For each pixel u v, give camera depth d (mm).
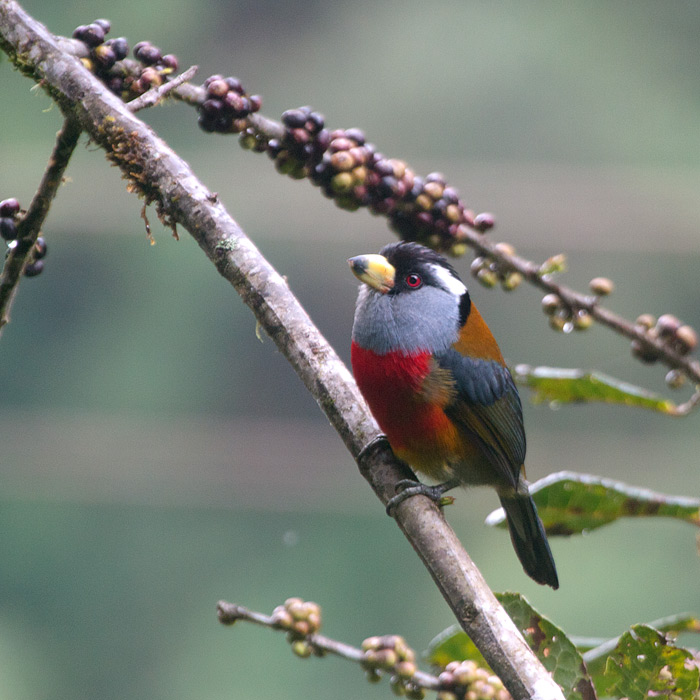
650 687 3328
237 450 17406
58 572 15977
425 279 4801
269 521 16188
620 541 15820
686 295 17984
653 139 20359
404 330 4695
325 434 17312
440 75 20859
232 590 15773
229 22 21922
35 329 18500
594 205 16422
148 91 3982
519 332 18156
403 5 21344
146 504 16516
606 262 18078
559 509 4082
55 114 18266
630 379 17891
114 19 21125
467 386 4723
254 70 22047
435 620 15445
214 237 3686
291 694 14742
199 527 16188
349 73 21672
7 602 15734
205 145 18109
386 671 3324
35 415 17922
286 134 4125
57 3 20875
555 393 4480
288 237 15969
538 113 20594
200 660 15359
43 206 3852
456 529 16656
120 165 3773
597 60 20812
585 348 18062
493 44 21109
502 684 3119
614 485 4059
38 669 15352
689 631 3902
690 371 4367
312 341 3750
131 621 15602
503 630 3000
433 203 4406
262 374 18438
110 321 18375
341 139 4262
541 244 16297
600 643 3941
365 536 16078
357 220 15727
